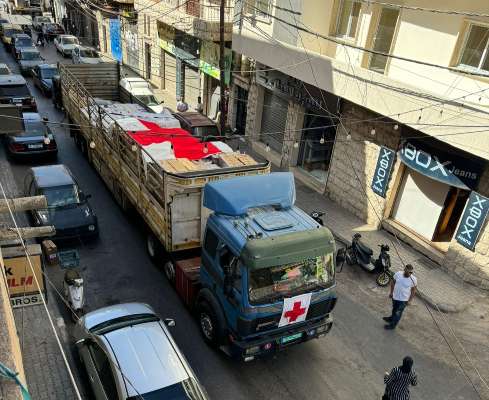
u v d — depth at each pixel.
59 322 8.93
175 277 9.76
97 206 13.59
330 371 8.50
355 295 10.81
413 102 10.62
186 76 24.83
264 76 17.72
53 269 10.60
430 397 8.14
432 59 11.05
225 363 8.43
